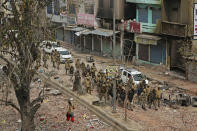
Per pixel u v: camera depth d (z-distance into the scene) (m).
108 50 45.38
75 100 27.73
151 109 24.94
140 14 38.88
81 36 51.28
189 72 32.66
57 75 35.94
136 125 21.20
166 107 25.38
